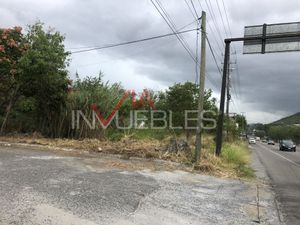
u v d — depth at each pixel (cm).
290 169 1945
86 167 1151
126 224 646
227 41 1795
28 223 601
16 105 2042
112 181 973
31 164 1105
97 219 654
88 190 843
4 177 895
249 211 836
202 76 1527
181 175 1202
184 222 695
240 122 7731
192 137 2280
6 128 2042
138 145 1619
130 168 1223
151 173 1171
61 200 741
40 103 1959
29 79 1802
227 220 742
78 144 1631
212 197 931
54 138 1853
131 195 842
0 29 1847
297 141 9862
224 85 1847
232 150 1972
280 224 762
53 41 1895
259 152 3762
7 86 1916
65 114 1889
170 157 1476
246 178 1348
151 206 776
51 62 1811
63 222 621
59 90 1898
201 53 1537
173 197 876
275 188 1223
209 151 1856
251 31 1734
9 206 671
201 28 1535
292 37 1675
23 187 812
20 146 1542
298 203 985
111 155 1473
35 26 1891
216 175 1300
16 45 1841
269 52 1708
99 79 2023
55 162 1184
